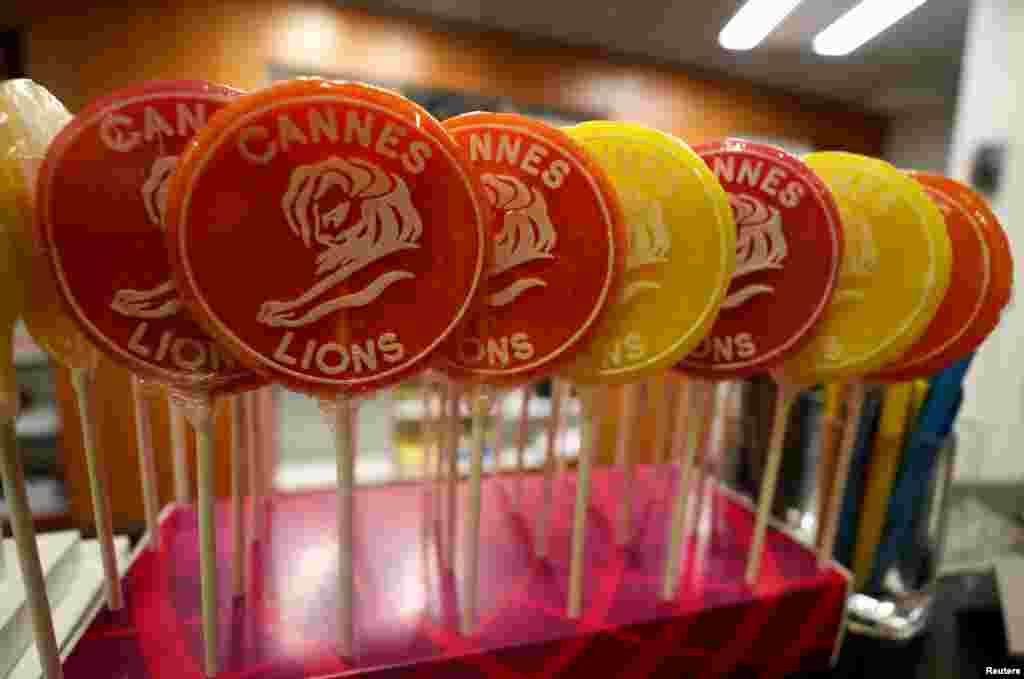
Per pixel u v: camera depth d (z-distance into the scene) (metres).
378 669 0.47
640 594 0.59
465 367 0.48
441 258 0.41
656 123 2.10
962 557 0.84
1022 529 0.89
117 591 0.53
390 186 0.39
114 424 1.64
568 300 0.47
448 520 0.62
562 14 1.70
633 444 0.72
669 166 0.47
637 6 1.59
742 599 0.59
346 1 1.71
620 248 0.46
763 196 0.52
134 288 0.39
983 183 1.31
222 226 0.37
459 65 1.85
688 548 0.70
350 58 1.74
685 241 0.48
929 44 1.55
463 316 0.43
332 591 0.57
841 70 1.88
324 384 0.42
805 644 0.62
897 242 0.54
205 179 0.36
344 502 0.46
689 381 0.91
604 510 0.80
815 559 0.68
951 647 0.68
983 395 1.27
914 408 0.65
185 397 0.43
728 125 2.19
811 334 0.54
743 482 0.88
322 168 0.38
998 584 0.71
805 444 0.76
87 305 0.38
